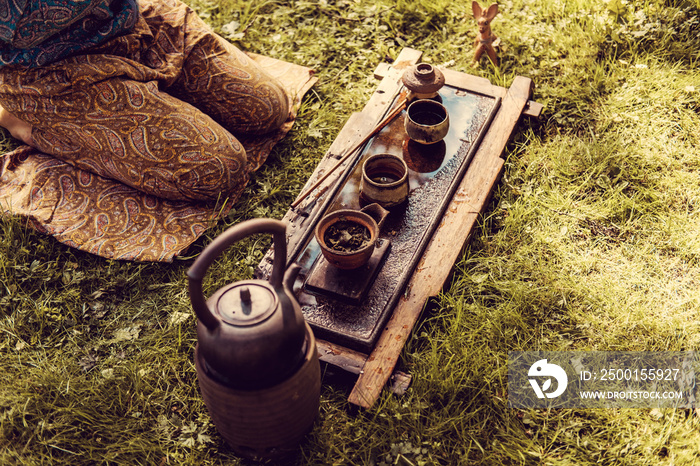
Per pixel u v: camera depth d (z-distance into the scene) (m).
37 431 1.35
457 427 1.35
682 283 1.47
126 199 1.60
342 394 1.39
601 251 1.53
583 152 1.65
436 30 1.92
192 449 1.34
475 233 1.55
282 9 1.99
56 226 1.56
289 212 1.53
